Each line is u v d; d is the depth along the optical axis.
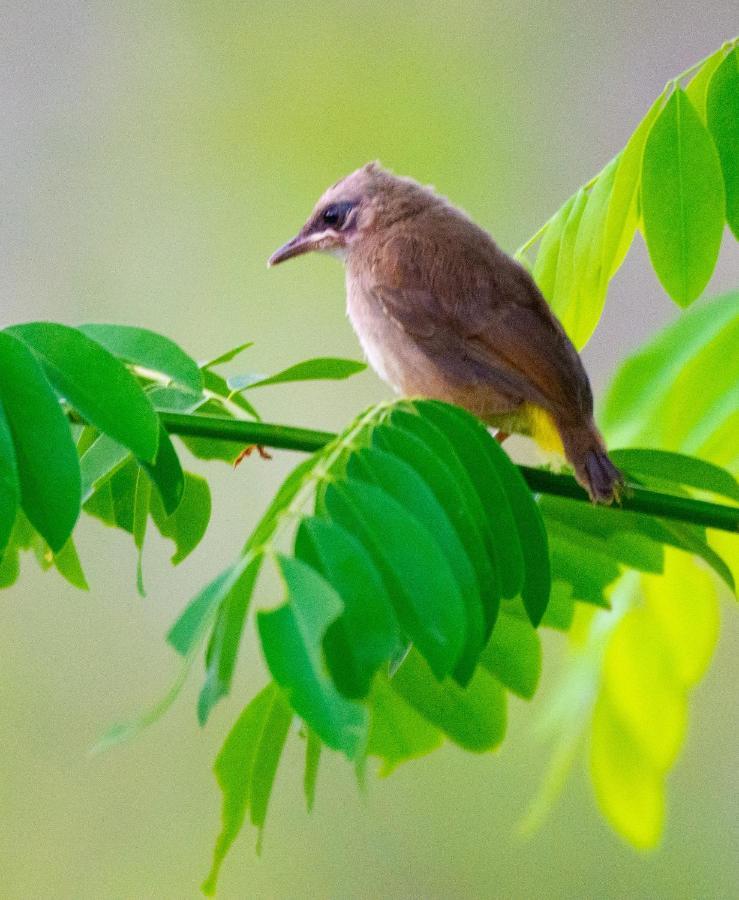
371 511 4.19
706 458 7.66
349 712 3.46
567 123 16.50
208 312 16.05
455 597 4.06
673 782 12.89
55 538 4.58
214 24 16.67
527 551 5.26
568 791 12.94
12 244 16.22
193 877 13.13
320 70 16.55
